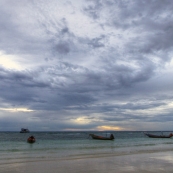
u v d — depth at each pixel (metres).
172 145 33.12
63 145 32.69
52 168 12.59
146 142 42.75
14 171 11.79
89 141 44.97
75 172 11.52
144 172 11.43
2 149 25.55
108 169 12.29
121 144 35.69
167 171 11.73
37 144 34.94
